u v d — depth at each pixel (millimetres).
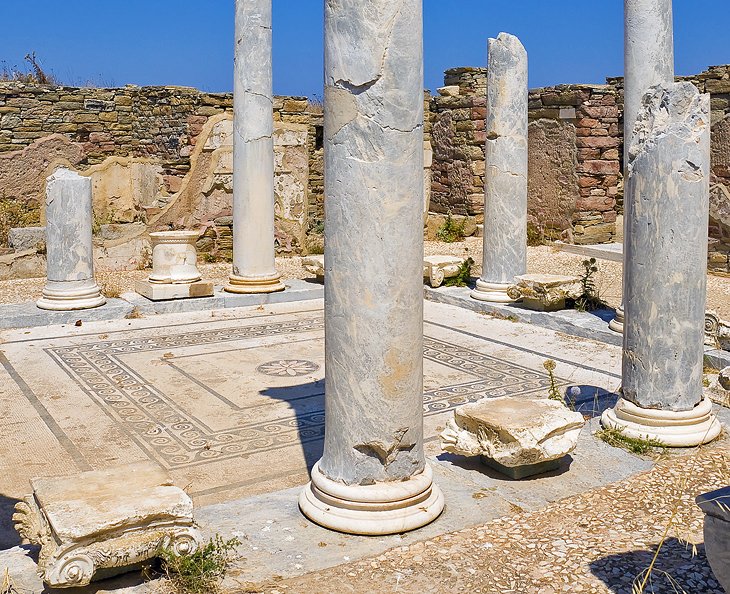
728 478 5977
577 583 4531
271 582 4586
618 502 5664
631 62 9312
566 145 20547
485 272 13484
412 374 5254
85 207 12523
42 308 12414
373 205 5027
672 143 6488
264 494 5941
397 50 4961
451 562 4793
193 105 17797
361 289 5090
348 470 5258
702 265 6723
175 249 13477
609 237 20625
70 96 18844
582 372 9695
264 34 13234
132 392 8984
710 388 8344
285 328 12133
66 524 4348
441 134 22391
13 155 18172
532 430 5965
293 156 19062
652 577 4582
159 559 4664
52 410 8391
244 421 8055
